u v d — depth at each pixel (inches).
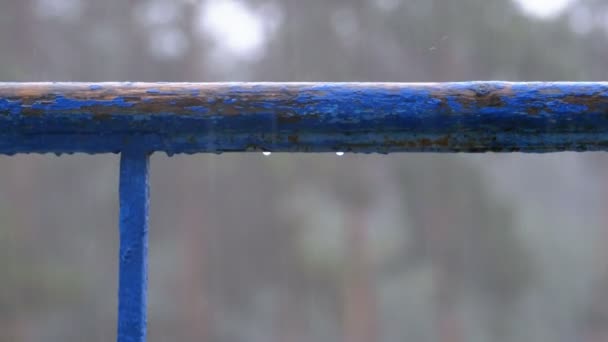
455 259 996.6
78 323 962.7
